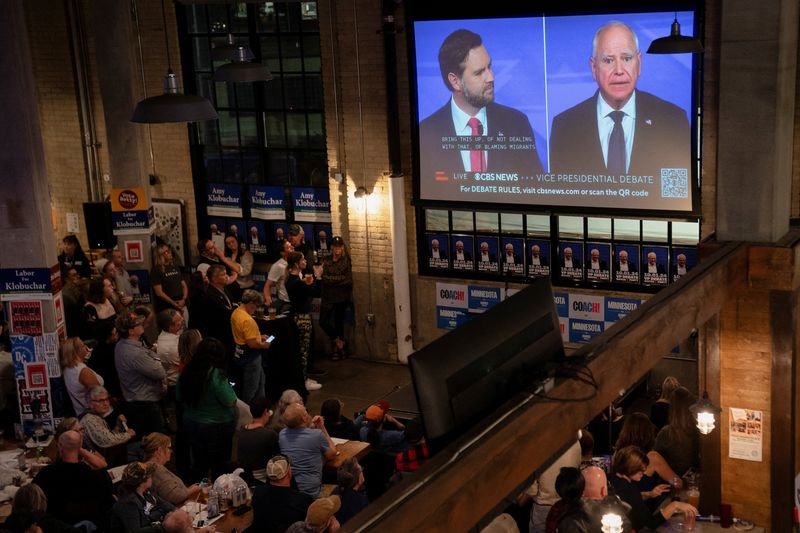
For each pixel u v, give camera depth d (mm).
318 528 6430
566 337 12016
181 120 8320
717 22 10430
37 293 9906
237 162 13758
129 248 12938
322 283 13000
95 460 8359
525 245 12078
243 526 7531
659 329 5551
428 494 3525
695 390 11125
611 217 11445
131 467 7277
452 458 3750
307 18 12773
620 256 11570
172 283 12938
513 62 11523
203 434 9008
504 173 11898
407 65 12141
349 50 12367
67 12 14359
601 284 11750
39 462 8930
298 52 12945
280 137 13367
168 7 13516
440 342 4039
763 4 7148
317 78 12906
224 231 14070
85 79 14594
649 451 8227
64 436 7688
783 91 7355
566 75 11273
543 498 6773
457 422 4043
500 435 3953
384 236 12727
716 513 7949
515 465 4055
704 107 10742
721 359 7766
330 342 13422
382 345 13078
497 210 12016
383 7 11930
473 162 12039
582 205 11555
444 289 12594
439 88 12008
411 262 12758
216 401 8969
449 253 12531
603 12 10906
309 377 12688
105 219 14539
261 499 7238
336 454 8422
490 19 11508
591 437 7969
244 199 13812
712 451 7910
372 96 12352
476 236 12328
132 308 12648
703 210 11055
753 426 7750
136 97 12875
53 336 9961
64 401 10055
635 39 10820
